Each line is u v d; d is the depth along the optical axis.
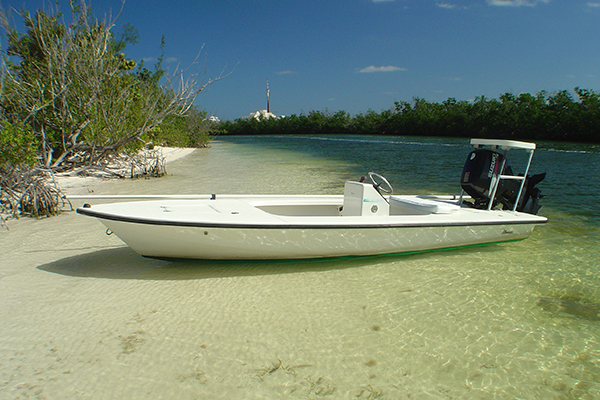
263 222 4.11
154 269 4.48
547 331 3.32
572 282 4.30
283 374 2.71
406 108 60.84
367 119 66.00
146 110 13.23
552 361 2.92
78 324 3.27
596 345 3.13
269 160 19.58
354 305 3.71
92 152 12.11
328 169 15.26
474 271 4.57
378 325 3.36
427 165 16.83
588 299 3.91
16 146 7.17
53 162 12.09
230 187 10.52
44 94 11.06
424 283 4.23
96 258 4.80
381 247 4.68
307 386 2.60
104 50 11.97
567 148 25.44
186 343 3.04
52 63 11.21
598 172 13.67
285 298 3.83
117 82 13.13
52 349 2.92
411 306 3.71
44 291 3.87
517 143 5.21
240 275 4.37
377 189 4.98
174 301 3.72
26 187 6.98
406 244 4.78
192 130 32.31
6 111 10.03
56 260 4.71
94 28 11.90
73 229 6.04
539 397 2.55
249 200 5.30
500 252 5.24
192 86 13.28
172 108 14.12
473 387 2.63
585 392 2.60
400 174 13.74
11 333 3.11
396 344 3.09
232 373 2.71
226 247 4.18
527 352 3.03
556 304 3.80
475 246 5.32
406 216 4.82
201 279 4.24
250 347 3.01
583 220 7.00
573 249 5.38
